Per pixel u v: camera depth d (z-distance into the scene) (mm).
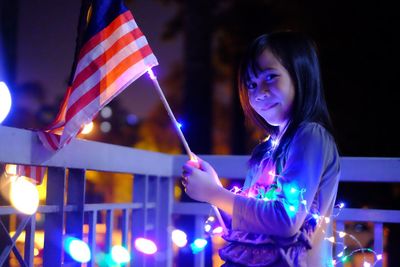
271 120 2549
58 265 2705
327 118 2512
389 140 7766
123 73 2582
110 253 3291
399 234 5273
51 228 2719
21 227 2469
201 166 2633
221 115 14922
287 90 2447
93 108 2510
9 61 7855
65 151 2703
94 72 2533
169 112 2703
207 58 9703
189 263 5480
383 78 7805
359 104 7887
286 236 2270
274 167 2426
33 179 2820
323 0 8156
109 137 17406
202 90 9570
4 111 2268
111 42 2580
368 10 7852
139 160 3545
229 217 2697
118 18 2609
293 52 2463
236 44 11016
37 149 2500
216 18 10594
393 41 7730
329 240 2512
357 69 7910
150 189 3934
